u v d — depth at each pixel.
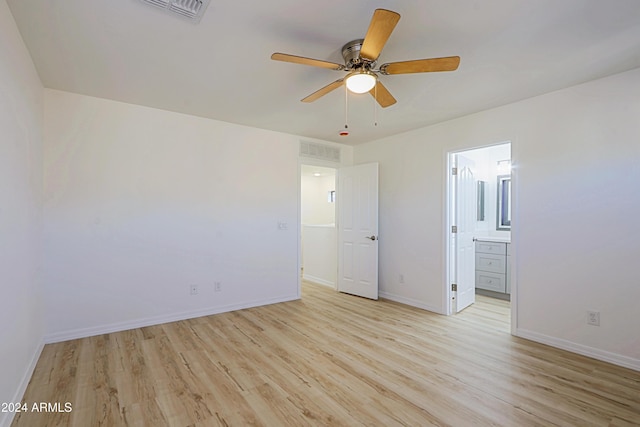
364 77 2.04
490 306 4.19
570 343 2.78
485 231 5.39
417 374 2.36
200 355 2.65
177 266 3.54
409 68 1.96
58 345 2.82
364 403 2.00
